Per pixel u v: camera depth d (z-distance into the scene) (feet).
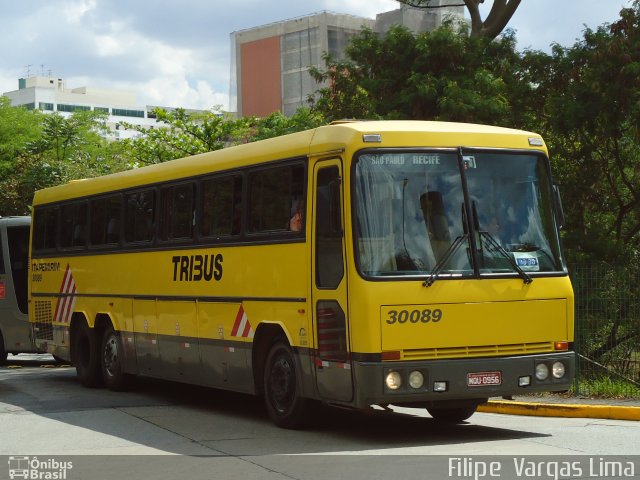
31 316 69.82
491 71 74.79
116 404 52.16
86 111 242.58
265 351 43.96
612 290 54.39
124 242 56.90
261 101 301.22
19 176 183.93
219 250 46.85
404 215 37.93
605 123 68.95
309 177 40.42
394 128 38.68
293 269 41.04
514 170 39.93
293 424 42.06
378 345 36.76
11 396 56.29
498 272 38.68
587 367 54.29
